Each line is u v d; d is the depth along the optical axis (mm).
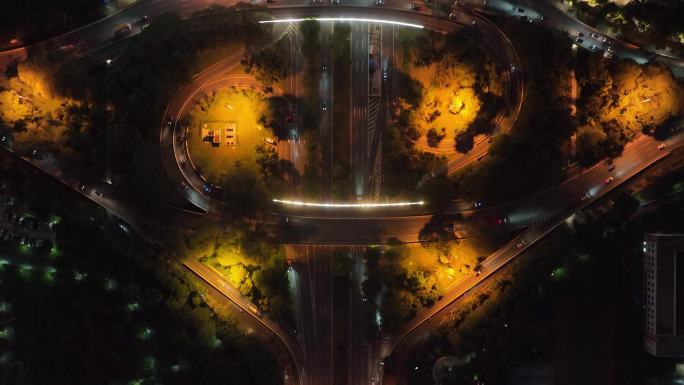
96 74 129625
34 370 130000
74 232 129375
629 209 127750
